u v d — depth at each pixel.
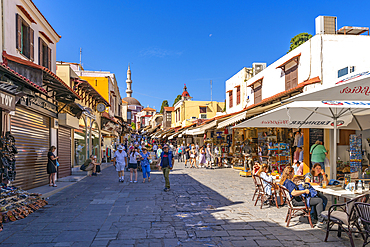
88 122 18.20
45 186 10.31
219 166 20.09
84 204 7.69
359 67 12.15
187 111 40.81
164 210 7.00
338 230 4.96
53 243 4.65
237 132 18.80
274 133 13.60
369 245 4.55
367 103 5.20
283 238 4.94
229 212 6.80
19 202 6.66
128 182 12.28
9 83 6.57
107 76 25.84
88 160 14.83
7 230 5.35
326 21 13.40
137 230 5.38
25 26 9.66
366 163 10.45
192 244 4.65
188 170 18.05
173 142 43.22
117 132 32.50
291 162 13.33
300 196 5.82
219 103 41.91
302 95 4.96
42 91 8.36
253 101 19.03
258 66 20.20
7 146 7.30
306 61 12.66
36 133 10.01
